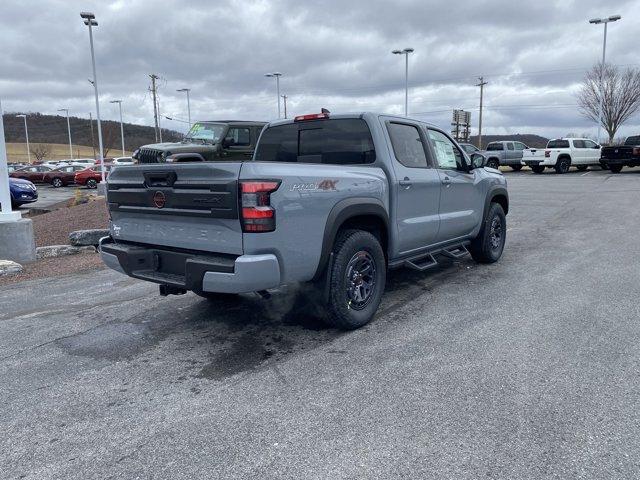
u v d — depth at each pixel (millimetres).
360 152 5074
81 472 2645
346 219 4324
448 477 2512
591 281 6035
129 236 4594
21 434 3025
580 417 3025
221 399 3385
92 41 27562
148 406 3322
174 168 3969
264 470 2611
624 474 2510
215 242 3844
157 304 5629
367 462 2648
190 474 2600
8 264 7473
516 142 31219
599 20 32250
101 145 28234
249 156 12742
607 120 36312
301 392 3445
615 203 13719
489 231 6957
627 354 3908
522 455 2672
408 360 3906
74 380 3746
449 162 6203
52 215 15273
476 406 3178
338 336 4484
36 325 5035
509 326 4586
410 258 5566
